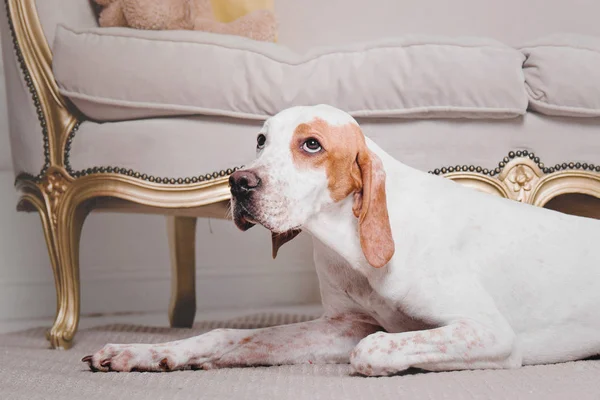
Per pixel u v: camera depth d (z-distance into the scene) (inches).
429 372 47.5
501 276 52.2
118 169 66.1
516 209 55.4
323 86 64.9
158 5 72.1
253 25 84.7
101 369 51.4
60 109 67.7
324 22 115.6
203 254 110.3
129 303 107.1
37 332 87.0
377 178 49.3
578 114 66.6
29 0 68.3
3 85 102.0
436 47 65.3
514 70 64.9
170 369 51.3
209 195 65.5
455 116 65.6
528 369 49.0
